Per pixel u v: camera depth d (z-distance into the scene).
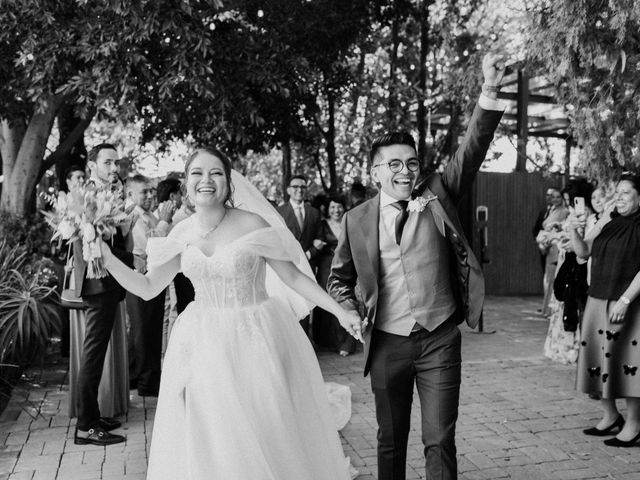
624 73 4.38
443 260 3.04
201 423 2.81
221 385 2.82
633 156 4.66
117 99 7.00
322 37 8.98
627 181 4.46
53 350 7.34
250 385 2.87
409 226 3.03
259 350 2.93
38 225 8.24
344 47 9.39
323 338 7.50
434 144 11.27
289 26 8.33
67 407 5.38
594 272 4.57
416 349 3.03
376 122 10.65
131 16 6.56
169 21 6.60
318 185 12.95
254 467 2.71
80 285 4.43
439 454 2.92
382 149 3.08
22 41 6.95
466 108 8.53
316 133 11.27
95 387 4.57
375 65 11.58
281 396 2.89
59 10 6.97
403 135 3.10
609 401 4.60
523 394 5.66
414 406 5.30
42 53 6.79
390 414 3.12
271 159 14.80
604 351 4.47
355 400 5.56
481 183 12.55
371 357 3.13
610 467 4.04
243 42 7.71
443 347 3.01
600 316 4.54
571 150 12.89
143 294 3.13
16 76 7.44
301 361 3.15
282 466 2.81
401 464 3.16
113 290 4.51
